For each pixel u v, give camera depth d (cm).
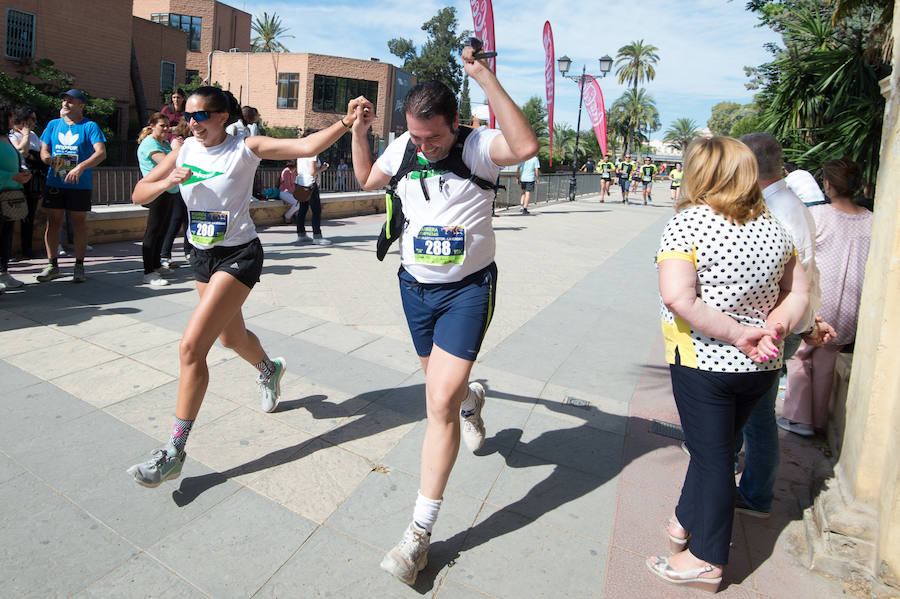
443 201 234
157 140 612
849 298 343
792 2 1164
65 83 2025
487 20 623
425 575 235
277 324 515
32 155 679
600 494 294
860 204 423
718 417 221
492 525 267
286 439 326
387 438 333
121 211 828
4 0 1966
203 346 269
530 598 226
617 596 229
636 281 786
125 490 272
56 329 463
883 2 659
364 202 1377
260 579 226
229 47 4562
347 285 658
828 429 354
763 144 268
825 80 802
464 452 328
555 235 1190
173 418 338
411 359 453
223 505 268
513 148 214
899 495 221
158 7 4206
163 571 227
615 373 454
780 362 219
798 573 247
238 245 287
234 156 280
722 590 236
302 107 4150
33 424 321
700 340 217
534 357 479
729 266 208
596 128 1969
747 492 279
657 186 4184
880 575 228
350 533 255
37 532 242
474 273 242
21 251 702
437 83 218
